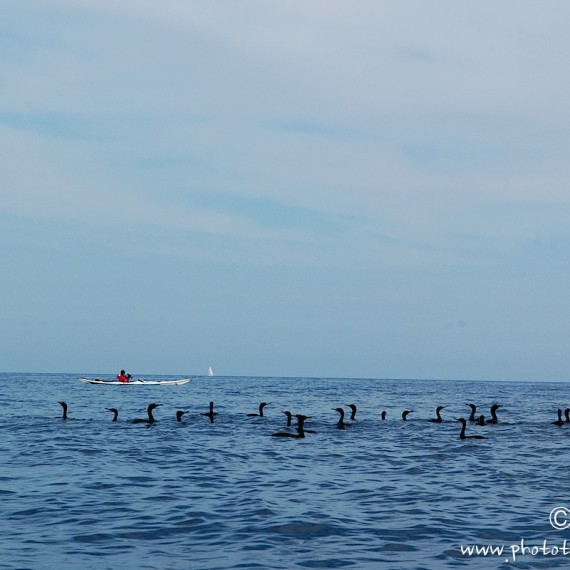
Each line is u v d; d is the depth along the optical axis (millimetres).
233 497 20688
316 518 18062
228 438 36094
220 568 13820
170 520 17703
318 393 104062
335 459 28844
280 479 23938
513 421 50156
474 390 142125
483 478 24391
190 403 70688
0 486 22000
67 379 190375
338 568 13945
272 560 14414
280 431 39812
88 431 38594
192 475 24500
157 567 13852
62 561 14180
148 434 37406
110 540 15852
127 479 23516
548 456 30062
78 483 22656
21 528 16797
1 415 50656
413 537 16344
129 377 118062
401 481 23750
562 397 105688
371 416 54594
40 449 30766
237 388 125812
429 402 80062
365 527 17219
